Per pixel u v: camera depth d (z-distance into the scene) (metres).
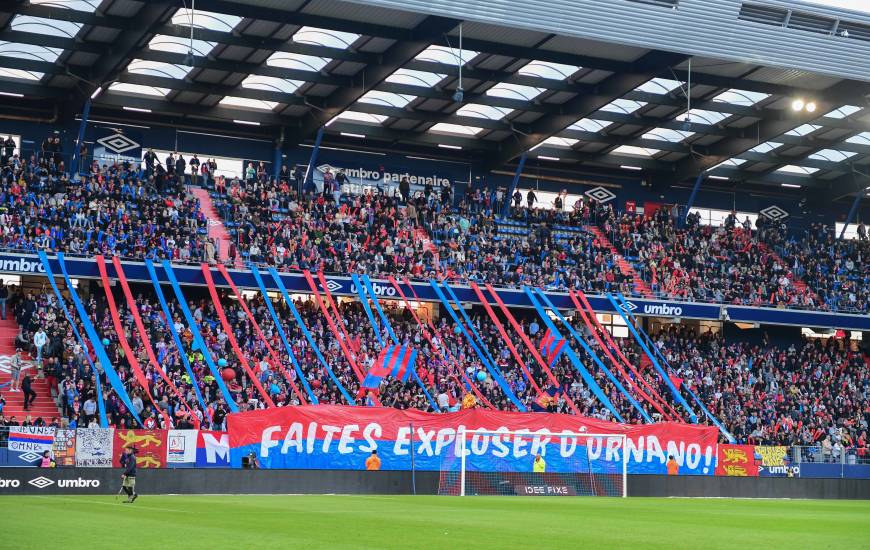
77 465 42.06
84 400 49.88
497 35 54.50
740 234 79.06
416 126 69.31
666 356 68.38
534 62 58.78
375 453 47.56
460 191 74.94
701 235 77.69
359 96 59.66
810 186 81.62
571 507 38.28
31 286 59.06
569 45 55.94
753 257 77.44
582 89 61.66
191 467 43.81
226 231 63.81
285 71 58.62
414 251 66.94
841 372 72.81
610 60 58.06
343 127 68.62
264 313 59.91
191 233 60.56
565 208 77.62
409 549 20.69
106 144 65.81
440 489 48.09
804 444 63.41
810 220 84.75
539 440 50.03
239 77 60.16
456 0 50.47
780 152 75.56
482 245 69.50
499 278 67.25
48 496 38.31
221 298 62.03
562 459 50.34
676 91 62.78
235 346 53.84
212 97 63.78
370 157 72.81
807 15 56.12
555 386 61.19
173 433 43.94
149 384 51.53
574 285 68.69
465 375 59.00
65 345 53.09
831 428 65.62
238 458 45.31
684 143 72.75
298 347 58.19
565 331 68.06
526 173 76.88
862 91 61.38
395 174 73.12
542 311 65.75
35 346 52.84
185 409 49.97
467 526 26.97
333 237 65.00
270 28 53.47
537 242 71.25
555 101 64.19
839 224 85.44
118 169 62.75
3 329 55.31
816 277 78.50
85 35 54.47
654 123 66.56
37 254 55.41
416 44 54.62
